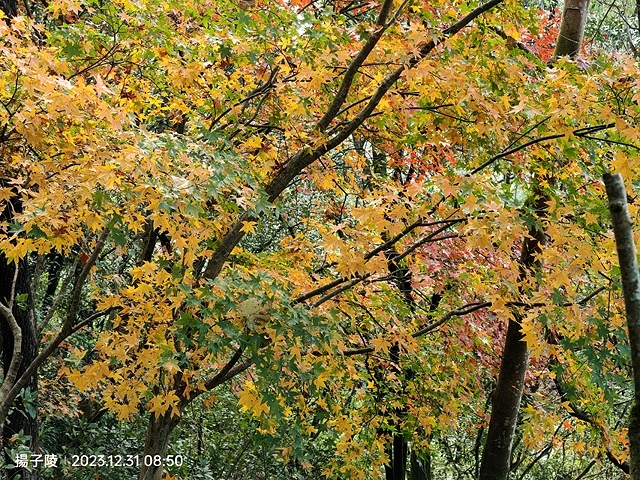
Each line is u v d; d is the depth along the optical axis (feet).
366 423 20.26
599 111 12.22
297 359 11.85
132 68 15.19
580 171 14.56
